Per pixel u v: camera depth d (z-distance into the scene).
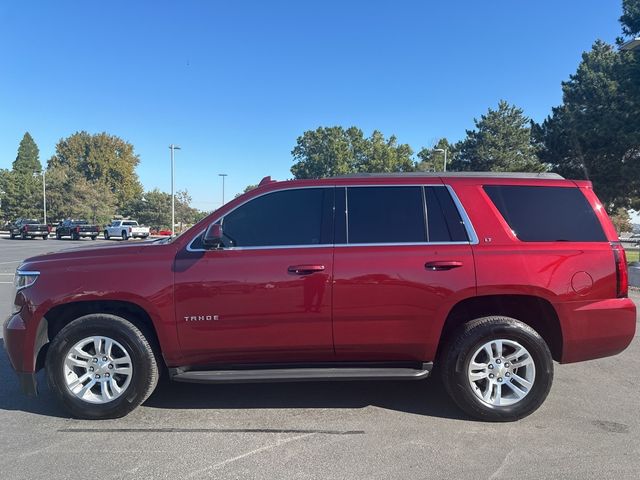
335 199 4.36
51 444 3.77
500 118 47.91
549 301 4.17
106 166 95.62
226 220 4.31
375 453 3.63
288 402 4.67
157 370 4.30
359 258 4.14
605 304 4.23
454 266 4.13
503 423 4.18
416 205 4.33
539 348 4.13
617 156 25.48
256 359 4.24
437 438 3.88
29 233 44.44
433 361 4.26
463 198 4.34
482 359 4.22
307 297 4.11
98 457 3.57
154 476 3.31
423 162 68.00
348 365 4.32
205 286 4.10
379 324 4.14
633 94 19.98
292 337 4.15
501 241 4.22
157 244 4.41
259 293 4.11
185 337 4.14
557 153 30.47
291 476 3.30
